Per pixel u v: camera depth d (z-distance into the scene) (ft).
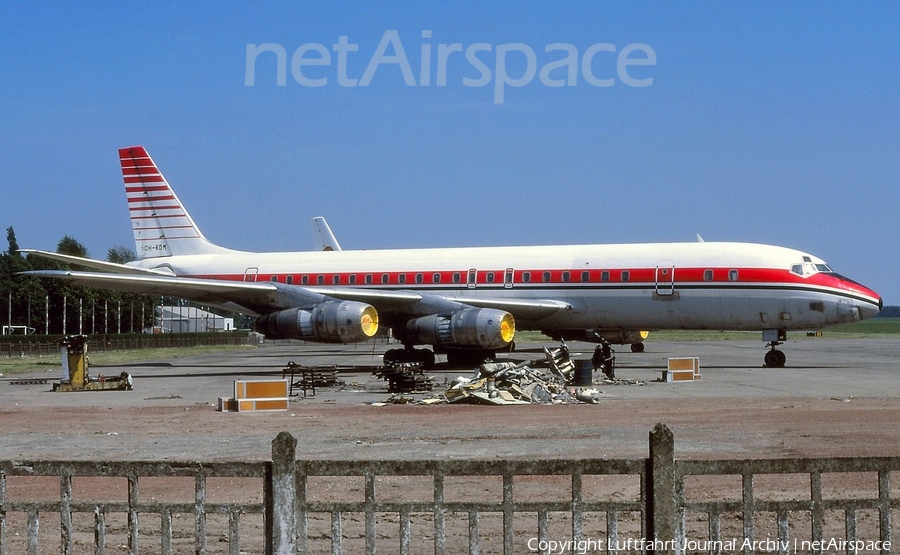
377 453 66.90
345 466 32.65
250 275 192.44
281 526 32.27
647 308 159.12
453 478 57.82
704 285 154.40
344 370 169.07
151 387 133.69
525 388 104.73
